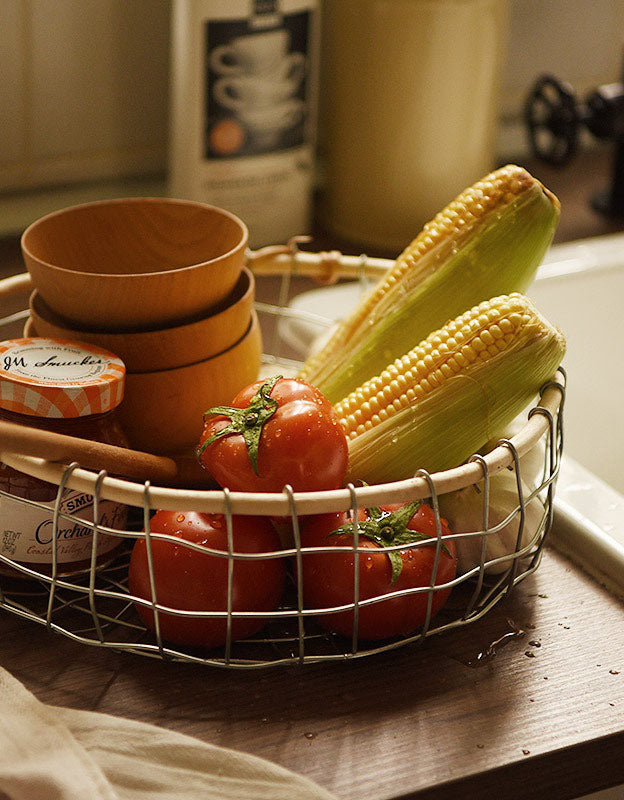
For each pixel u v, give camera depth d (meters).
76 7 0.97
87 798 0.41
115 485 0.44
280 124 0.97
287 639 0.49
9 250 0.98
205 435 0.48
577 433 0.93
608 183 1.21
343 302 0.89
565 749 0.45
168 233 0.64
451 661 0.50
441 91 0.96
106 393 0.48
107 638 0.51
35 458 0.46
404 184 1.01
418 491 0.45
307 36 0.96
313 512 0.43
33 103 0.99
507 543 0.53
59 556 0.51
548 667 0.50
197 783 0.42
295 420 0.47
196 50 0.91
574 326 0.97
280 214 1.01
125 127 1.05
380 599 0.46
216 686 0.48
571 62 1.28
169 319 0.55
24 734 0.43
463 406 0.52
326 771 0.44
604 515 0.59
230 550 0.44
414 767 0.44
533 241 0.57
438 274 0.57
